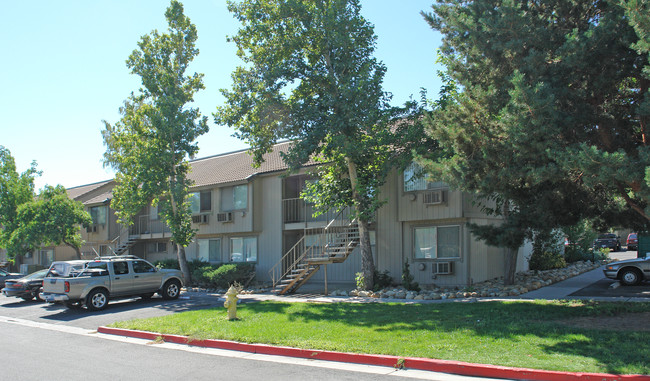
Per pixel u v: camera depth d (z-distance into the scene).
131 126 24.78
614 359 7.21
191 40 24.33
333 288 20.31
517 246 12.03
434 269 18.56
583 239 24.78
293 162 16.94
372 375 7.55
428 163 11.11
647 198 8.09
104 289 17.58
